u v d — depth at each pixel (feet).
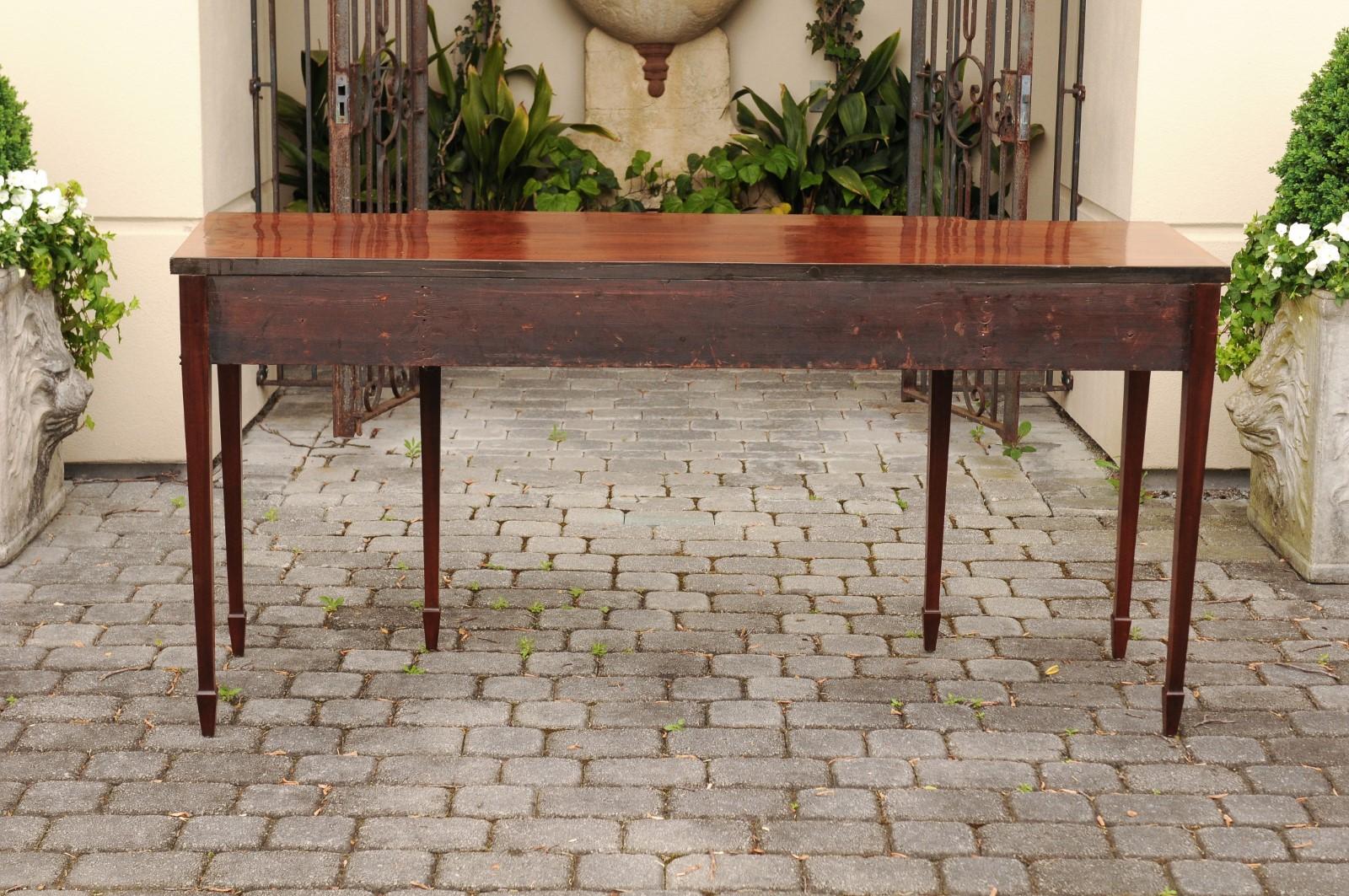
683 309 9.72
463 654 11.97
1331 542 13.48
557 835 9.42
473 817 9.62
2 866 9.00
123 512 14.97
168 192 15.64
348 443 17.25
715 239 10.86
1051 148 21.76
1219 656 12.09
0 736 10.55
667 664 11.85
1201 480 10.18
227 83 16.75
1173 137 15.76
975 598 13.20
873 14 22.41
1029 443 17.60
